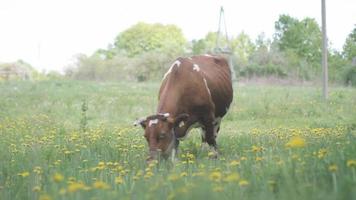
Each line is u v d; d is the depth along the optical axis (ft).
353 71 147.13
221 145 38.47
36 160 27.76
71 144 35.40
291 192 15.65
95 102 86.48
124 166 27.48
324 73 88.12
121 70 197.06
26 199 21.18
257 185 18.17
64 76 206.59
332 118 65.41
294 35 221.46
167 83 35.04
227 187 17.76
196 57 39.52
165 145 30.14
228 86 40.09
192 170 24.20
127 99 90.43
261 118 68.33
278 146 30.30
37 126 52.16
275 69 173.68
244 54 288.51
